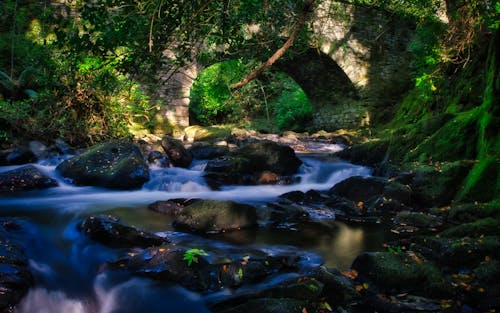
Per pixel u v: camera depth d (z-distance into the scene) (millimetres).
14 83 9422
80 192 6258
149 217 4879
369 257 3273
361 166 8375
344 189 6168
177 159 8344
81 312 3045
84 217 4758
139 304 2998
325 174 8117
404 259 3271
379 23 16750
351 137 14320
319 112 19125
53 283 3205
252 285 3123
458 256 3400
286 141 13656
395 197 5586
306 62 16938
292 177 7750
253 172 7688
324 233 4492
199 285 3018
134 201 5801
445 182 5551
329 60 16375
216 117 22812
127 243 3770
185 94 14031
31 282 3064
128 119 11211
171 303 2934
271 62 4062
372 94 17062
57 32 2502
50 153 8391
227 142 11984
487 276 3051
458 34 8180
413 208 5562
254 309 2592
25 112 8742
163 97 13664
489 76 6008
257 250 3828
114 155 7035
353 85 16875
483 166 5180
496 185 4965
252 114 22500
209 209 4508
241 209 4617
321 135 14984
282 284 3006
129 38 2572
